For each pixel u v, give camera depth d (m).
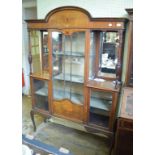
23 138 1.36
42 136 2.50
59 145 2.31
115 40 1.99
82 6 2.12
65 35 2.03
